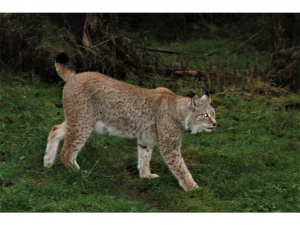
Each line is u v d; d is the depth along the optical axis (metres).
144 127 8.67
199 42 18.23
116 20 14.73
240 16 20.64
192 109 8.35
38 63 13.40
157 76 14.02
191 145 10.27
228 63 15.90
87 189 8.11
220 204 7.78
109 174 8.84
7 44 13.81
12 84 12.75
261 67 14.84
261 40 18.14
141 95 8.70
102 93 8.61
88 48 13.53
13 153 9.26
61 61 8.94
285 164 9.36
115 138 10.40
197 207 7.63
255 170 9.02
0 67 13.62
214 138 10.57
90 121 8.62
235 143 10.35
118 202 7.48
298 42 16.11
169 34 19.08
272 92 13.47
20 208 7.32
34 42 13.70
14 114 10.90
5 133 10.02
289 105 12.37
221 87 13.52
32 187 7.86
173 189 8.32
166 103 8.55
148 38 18.56
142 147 8.85
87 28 14.19
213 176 8.70
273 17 17.52
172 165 8.40
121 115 8.68
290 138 10.82
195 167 9.16
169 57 16.22
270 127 11.26
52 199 7.61
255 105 12.39
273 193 8.08
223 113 11.88
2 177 8.15
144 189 8.25
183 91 13.10
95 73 8.82
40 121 10.76
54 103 11.94
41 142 9.51
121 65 13.59
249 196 8.02
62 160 8.70
